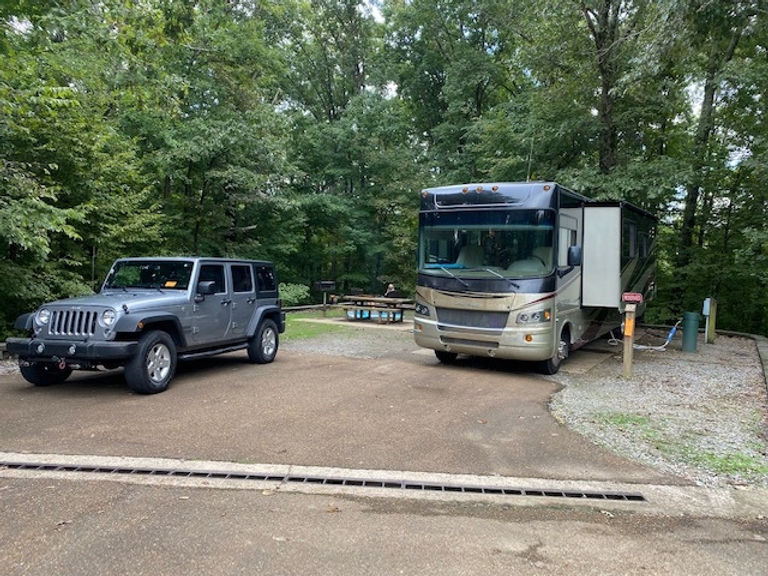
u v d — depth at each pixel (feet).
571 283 31.78
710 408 23.36
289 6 86.07
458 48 88.63
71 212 28.73
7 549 10.37
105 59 40.75
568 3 47.16
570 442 18.24
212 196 62.18
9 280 30.99
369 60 94.68
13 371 27.45
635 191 48.14
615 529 12.06
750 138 51.70
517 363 33.37
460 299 29.84
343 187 87.56
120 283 26.96
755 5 25.31
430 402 23.04
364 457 16.14
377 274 93.61
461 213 30.42
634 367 33.45
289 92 93.40
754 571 10.35
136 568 9.81
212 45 60.49
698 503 13.66
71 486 13.46
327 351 36.52
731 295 62.80
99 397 22.29
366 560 10.36
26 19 36.35
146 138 54.19
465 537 11.44
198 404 21.47
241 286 29.78
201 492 13.33
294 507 12.65
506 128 62.28
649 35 34.96
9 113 27.96
